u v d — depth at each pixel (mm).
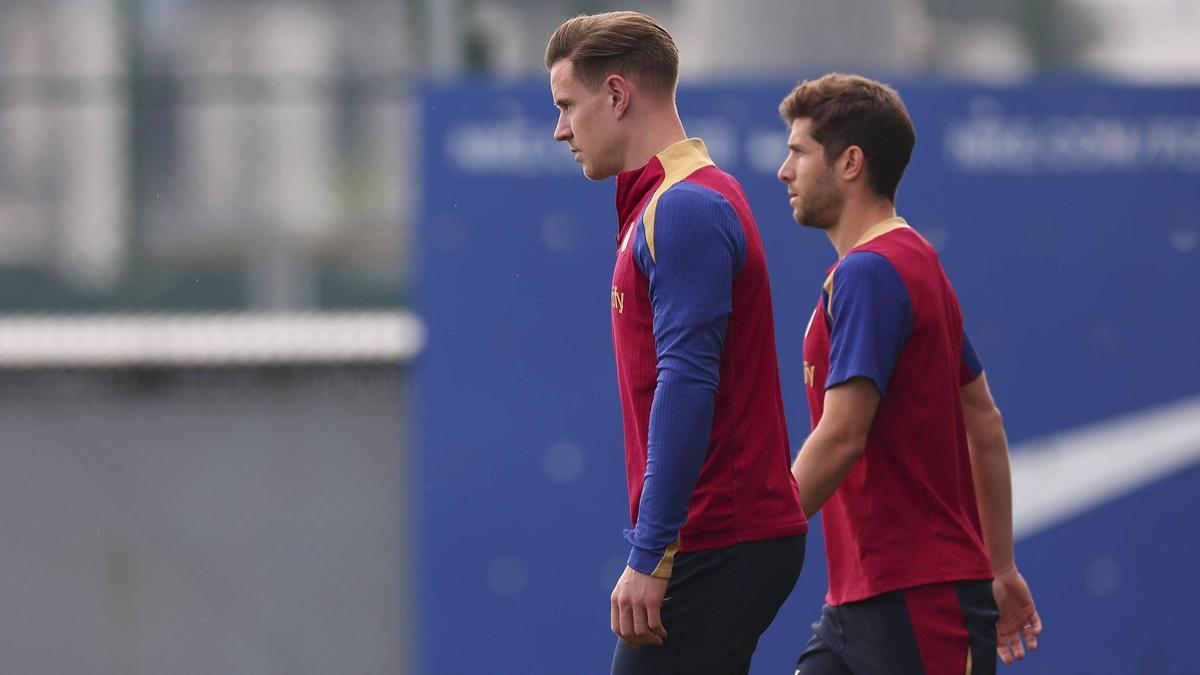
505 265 18297
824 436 9203
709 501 8219
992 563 10656
